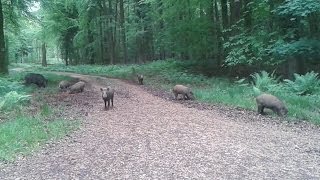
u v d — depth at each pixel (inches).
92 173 292.5
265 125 460.4
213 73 1087.6
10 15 1131.9
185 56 1403.8
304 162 315.6
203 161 316.5
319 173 289.0
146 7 1686.8
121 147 362.0
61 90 829.2
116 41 1972.2
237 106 587.8
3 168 308.2
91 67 1652.3
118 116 520.7
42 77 904.9
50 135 405.4
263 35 840.3
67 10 1984.5
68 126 450.6
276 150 350.3
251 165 306.8
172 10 1163.9
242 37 888.3
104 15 1867.6
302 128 446.0
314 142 381.1
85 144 375.9
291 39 770.2
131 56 1994.3
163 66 1285.7
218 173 288.0
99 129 441.1
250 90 711.7
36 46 3452.3
